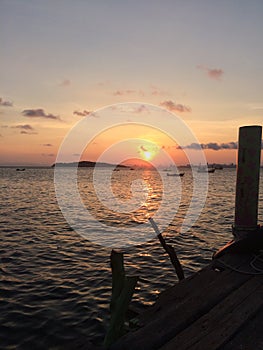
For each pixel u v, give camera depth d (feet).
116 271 9.14
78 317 21.12
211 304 9.91
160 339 8.05
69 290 25.72
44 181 239.71
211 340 7.80
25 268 31.32
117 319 8.53
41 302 23.43
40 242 42.80
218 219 63.31
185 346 7.58
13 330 19.42
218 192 143.74
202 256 35.47
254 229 15.51
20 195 119.96
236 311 9.20
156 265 32.30
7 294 24.82
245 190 15.61
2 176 340.59
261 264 13.14
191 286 11.32
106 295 24.80
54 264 32.81
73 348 8.13
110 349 7.80
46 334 18.99
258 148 15.39
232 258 13.98
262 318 8.96
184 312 9.42
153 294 24.72
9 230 50.98
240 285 11.35
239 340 7.92
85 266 32.19
